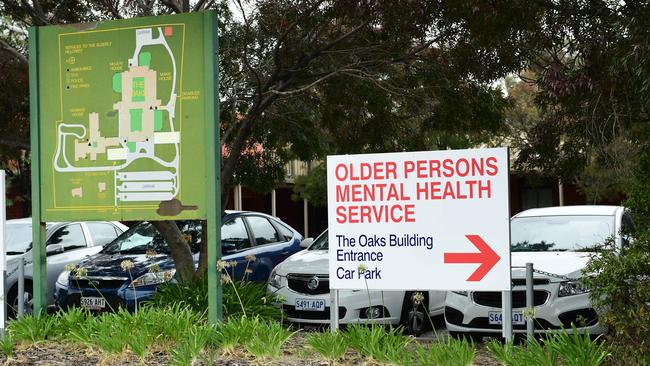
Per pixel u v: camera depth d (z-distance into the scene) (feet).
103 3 39.96
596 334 29.66
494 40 35.91
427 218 23.97
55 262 45.11
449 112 42.42
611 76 29.99
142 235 42.80
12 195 92.12
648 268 20.21
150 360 23.65
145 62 28.50
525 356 20.68
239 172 48.26
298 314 36.04
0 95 43.21
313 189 99.81
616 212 36.19
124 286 37.58
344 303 34.73
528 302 24.07
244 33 40.32
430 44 39.37
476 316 31.50
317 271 35.86
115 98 28.81
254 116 38.86
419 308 35.83
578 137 36.99
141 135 28.43
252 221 45.03
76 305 38.50
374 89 41.01
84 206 29.07
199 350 23.27
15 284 43.32
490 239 23.32
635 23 28.12
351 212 24.76
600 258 21.22
